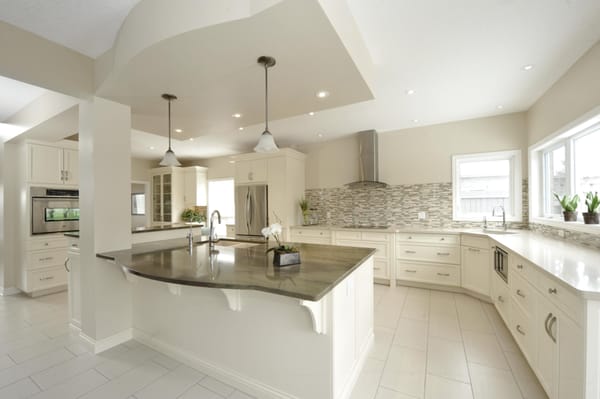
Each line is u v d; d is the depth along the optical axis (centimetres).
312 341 155
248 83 206
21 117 331
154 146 554
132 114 275
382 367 201
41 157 376
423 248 380
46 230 380
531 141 343
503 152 373
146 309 238
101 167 232
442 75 260
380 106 342
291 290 125
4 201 378
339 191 500
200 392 177
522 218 361
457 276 360
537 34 198
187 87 213
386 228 418
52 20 179
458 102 329
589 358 121
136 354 223
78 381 189
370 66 225
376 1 163
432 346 230
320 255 208
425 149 424
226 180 670
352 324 186
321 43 154
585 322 122
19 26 185
